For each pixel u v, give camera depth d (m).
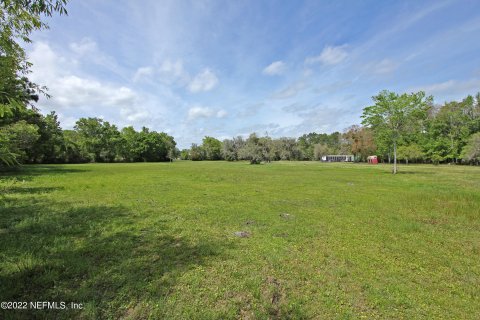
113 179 19.58
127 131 82.75
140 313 3.36
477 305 3.78
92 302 3.47
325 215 9.00
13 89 3.79
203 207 9.86
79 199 10.93
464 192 14.16
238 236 6.59
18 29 3.53
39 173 24.44
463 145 52.69
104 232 6.50
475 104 53.56
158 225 7.30
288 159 88.88
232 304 3.62
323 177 23.52
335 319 3.36
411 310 3.61
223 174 26.09
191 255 5.24
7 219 7.51
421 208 10.24
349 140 87.50
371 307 3.65
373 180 21.05
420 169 37.03
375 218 8.70
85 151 66.50
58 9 3.27
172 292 3.86
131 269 4.49
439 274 4.74
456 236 6.97
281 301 3.73
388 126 28.80
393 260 5.30
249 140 70.75
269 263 4.97
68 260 4.72
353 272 4.71
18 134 17.66
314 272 4.66
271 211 9.47
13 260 4.66
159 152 87.81
